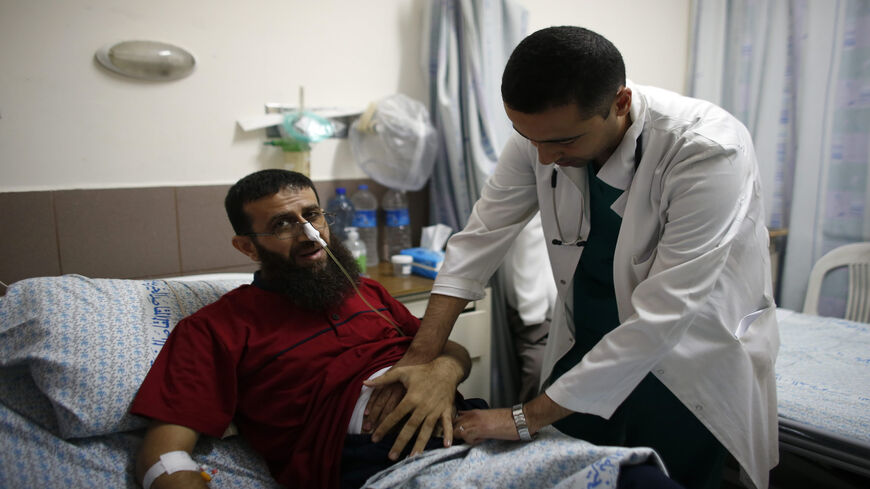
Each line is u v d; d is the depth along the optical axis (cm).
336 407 110
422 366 113
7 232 148
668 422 117
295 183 119
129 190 164
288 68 187
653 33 284
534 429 100
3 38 143
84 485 99
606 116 89
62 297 114
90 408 103
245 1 176
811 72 235
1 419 102
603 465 90
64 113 153
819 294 230
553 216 122
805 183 241
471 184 208
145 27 161
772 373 119
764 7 251
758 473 115
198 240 177
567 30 84
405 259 188
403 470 97
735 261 105
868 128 223
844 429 125
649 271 106
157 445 97
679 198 93
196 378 106
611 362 94
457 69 201
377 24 204
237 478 109
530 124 87
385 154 202
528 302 196
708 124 96
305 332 118
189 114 172
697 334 106
